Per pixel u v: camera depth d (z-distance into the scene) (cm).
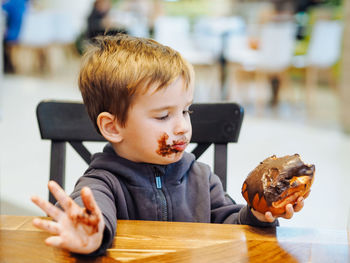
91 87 93
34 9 915
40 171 312
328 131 458
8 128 433
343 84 459
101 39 100
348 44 455
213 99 586
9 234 72
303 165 77
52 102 120
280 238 73
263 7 761
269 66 536
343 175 319
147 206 100
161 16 670
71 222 60
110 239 66
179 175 104
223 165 123
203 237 73
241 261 65
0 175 299
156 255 66
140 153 92
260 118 510
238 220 86
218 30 567
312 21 629
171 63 88
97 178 97
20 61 855
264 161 81
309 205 262
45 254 65
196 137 123
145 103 87
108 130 93
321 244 71
